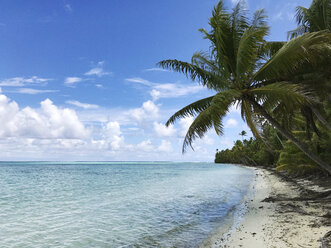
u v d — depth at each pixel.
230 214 12.52
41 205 16.73
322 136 20.50
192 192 23.00
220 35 11.12
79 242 8.85
